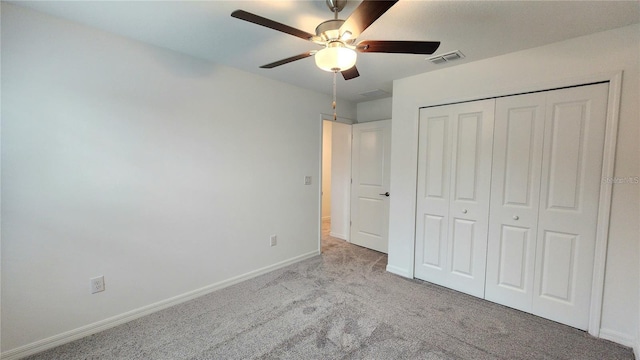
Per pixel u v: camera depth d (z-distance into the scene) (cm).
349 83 321
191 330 205
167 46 223
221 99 265
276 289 273
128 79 210
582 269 207
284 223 332
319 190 373
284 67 271
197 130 250
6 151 167
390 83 319
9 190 168
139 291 222
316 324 213
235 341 193
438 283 284
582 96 203
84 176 194
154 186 227
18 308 174
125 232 213
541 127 221
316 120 362
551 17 173
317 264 342
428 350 185
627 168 188
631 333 188
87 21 185
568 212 211
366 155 406
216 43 217
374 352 182
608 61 191
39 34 174
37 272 179
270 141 311
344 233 455
